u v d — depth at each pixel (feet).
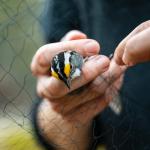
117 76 1.59
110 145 1.79
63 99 1.57
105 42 2.01
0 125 1.51
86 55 1.52
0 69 1.67
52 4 2.03
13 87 1.58
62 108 1.59
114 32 2.01
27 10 1.68
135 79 1.93
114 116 1.81
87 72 1.48
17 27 1.69
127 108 1.82
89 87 1.57
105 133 1.76
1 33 1.64
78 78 1.49
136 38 1.33
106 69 1.50
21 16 1.66
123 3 2.00
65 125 1.61
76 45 1.52
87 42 1.52
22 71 1.70
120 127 1.80
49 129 1.61
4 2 1.60
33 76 1.63
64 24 2.05
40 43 2.11
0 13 1.60
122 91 1.83
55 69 1.50
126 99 1.83
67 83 1.49
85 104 1.59
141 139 1.80
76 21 2.08
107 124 1.79
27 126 1.58
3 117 1.51
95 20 2.07
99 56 1.51
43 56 1.56
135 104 1.86
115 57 1.44
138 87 1.91
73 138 1.62
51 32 2.02
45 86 1.55
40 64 1.57
